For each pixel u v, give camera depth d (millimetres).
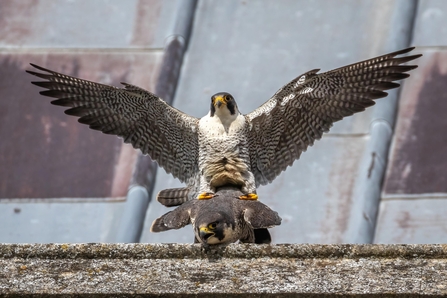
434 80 15641
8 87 16188
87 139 15023
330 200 13180
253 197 8758
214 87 15734
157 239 12656
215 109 9641
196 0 17938
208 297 6555
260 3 17844
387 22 16953
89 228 13125
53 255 6891
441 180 13555
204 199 8609
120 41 17000
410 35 16641
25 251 6902
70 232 13062
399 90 15539
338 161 13906
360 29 16922
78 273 6754
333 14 17422
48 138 15117
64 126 15336
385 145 14141
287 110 9797
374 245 6836
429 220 12820
